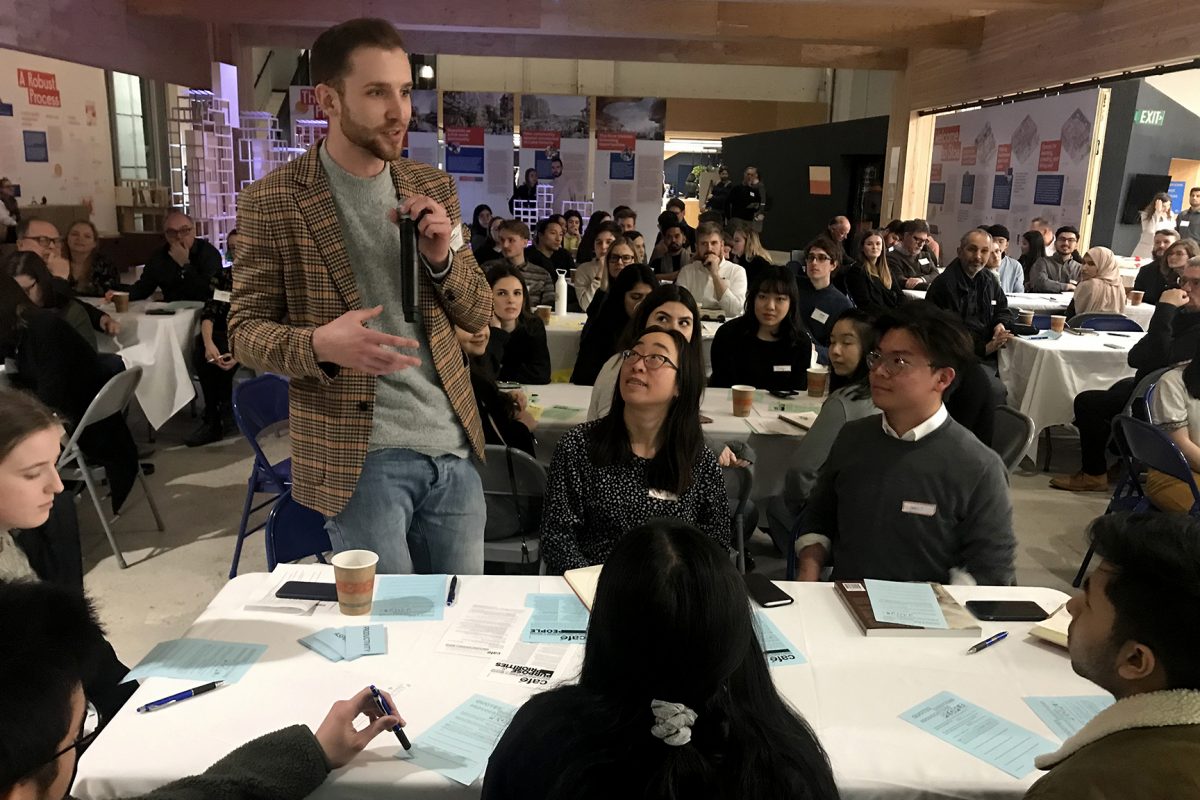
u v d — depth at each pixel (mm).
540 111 12172
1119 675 989
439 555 1848
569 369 5305
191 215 7777
